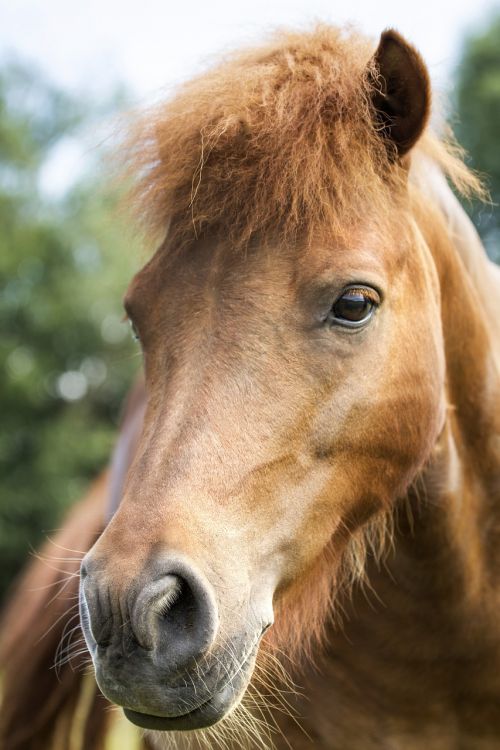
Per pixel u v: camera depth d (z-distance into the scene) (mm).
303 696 2410
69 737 3428
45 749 3412
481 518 2359
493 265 2979
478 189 2270
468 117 13062
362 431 1941
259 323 1823
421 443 2096
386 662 2348
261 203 1875
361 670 2373
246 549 1761
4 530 13367
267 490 1803
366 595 2326
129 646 1591
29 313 14578
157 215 2070
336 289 1845
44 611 3469
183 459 1719
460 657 2312
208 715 1670
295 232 1879
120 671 1604
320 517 1939
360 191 1954
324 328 1854
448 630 2291
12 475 13906
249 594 1756
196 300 1879
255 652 1765
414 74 1987
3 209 15000
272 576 1853
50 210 15336
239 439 1765
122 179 2199
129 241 2346
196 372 1804
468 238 2518
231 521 1730
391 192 2053
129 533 1650
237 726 2113
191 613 1623
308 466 1879
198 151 1939
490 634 2307
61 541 3818
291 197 1886
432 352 2090
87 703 3318
